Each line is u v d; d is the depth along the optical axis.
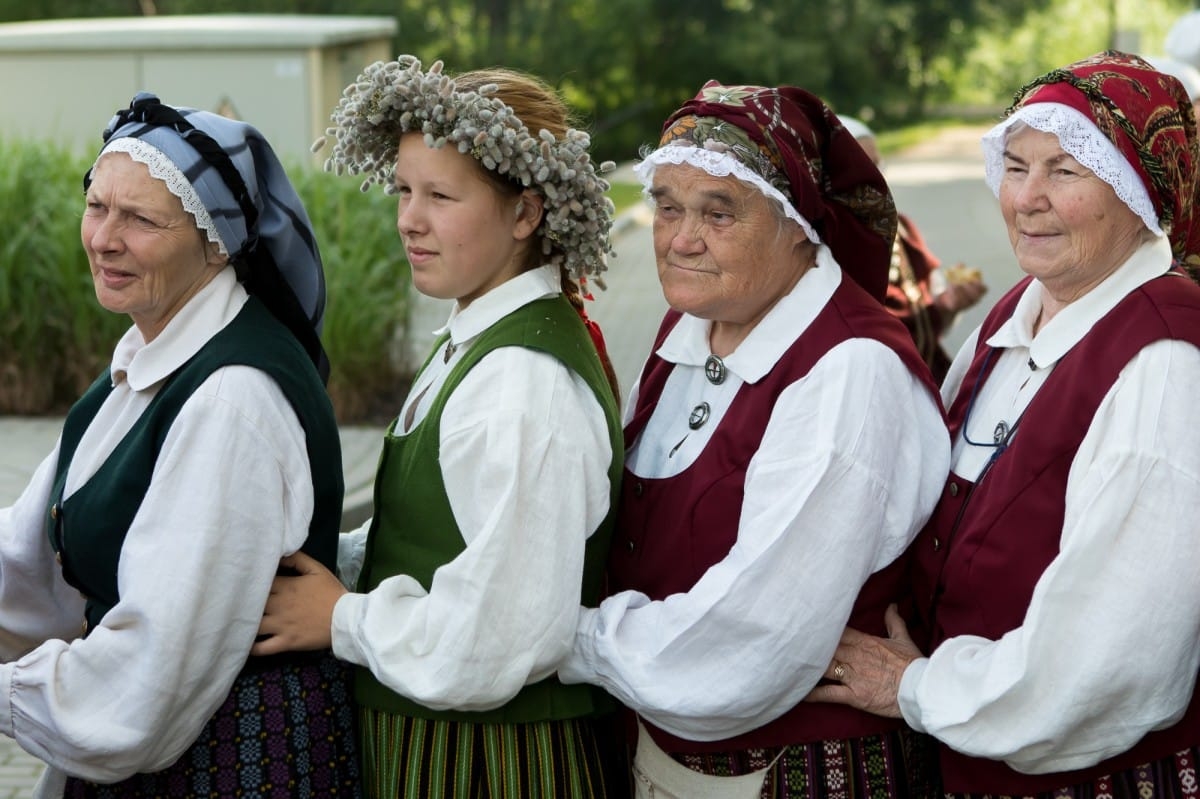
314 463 2.57
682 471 2.58
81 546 2.55
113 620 2.42
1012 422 2.49
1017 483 2.39
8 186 7.58
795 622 2.38
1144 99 2.33
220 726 2.55
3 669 2.47
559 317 2.55
